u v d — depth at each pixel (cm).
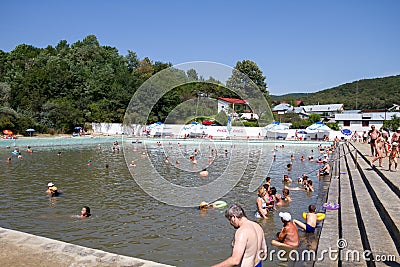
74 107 5800
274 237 930
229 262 454
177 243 888
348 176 1717
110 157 2912
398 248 605
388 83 14250
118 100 5484
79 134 5103
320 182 1778
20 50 8794
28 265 566
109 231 978
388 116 5862
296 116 7025
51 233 959
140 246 869
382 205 855
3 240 677
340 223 883
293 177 1980
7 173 2028
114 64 7488
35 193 1470
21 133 4738
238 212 486
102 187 1598
